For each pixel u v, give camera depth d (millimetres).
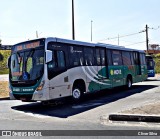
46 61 10156
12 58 11477
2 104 12711
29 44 11062
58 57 11266
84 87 12969
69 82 11773
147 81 26109
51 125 7621
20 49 11320
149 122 7793
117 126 7383
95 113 9445
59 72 11141
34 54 10727
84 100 13266
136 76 19031
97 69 14055
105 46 15195
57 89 10969
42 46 10602
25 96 10633
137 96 13852
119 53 16734
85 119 8484
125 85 17453
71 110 10367
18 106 11984
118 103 11578
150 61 28906
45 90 10312
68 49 12016
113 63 15789
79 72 12539
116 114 8203
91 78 13500
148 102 11258
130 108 9445
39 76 10320
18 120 8516
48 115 9445
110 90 17797
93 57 13883
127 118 8055
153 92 15492
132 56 18688
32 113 9945
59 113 9797
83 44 13227
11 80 11234
